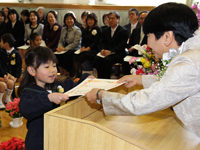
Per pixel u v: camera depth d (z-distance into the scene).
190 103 0.90
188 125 0.92
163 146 0.99
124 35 3.88
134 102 0.86
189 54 0.85
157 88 0.84
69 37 4.46
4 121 2.65
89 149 0.87
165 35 0.90
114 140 0.81
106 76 3.86
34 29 5.02
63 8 5.22
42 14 5.25
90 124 0.85
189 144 1.01
